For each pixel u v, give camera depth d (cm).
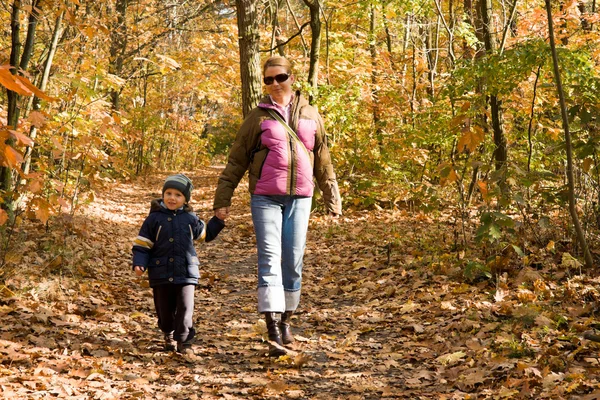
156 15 2183
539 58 738
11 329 462
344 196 1305
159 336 509
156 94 2766
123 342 477
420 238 848
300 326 545
